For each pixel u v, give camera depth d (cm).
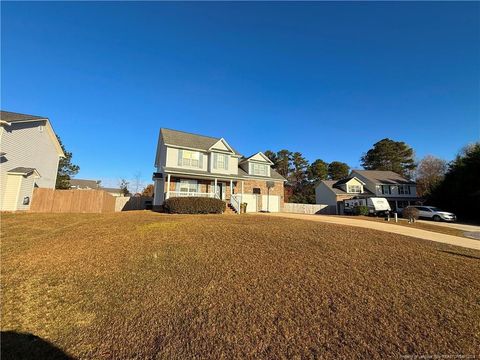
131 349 354
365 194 3653
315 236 906
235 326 396
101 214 1540
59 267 645
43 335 388
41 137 2008
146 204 2531
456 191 2694
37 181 1969
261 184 2592
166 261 666
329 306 443
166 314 437
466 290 499
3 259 700
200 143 2391
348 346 346
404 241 892
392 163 5141
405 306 440
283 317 416
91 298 496
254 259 666
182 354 341
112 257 705
